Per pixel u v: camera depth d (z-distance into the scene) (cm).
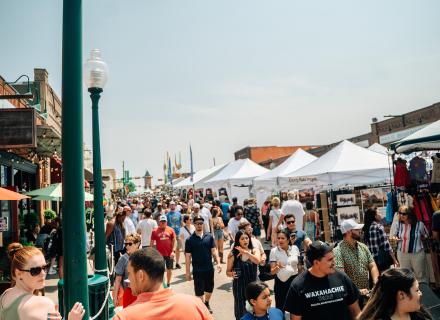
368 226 668
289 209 1039
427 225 798
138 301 235
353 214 1024
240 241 575
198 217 727
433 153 959
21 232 1257
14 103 1170
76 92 303
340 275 374
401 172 854
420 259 703
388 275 286
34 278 286
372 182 1054
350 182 1058
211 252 732
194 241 722
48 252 896
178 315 231
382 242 641
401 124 2714
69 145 297
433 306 487
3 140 830
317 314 358
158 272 241
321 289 362
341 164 1077
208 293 718
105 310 459
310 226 1083
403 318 281
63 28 308
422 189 852
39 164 1595
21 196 684
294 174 1204
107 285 468
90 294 445
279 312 411
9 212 1038
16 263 286
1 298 286
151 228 1094
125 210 1016
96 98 543
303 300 361
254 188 1762
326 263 358
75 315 261
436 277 709
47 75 1672
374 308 290
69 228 293
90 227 1731
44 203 1703
